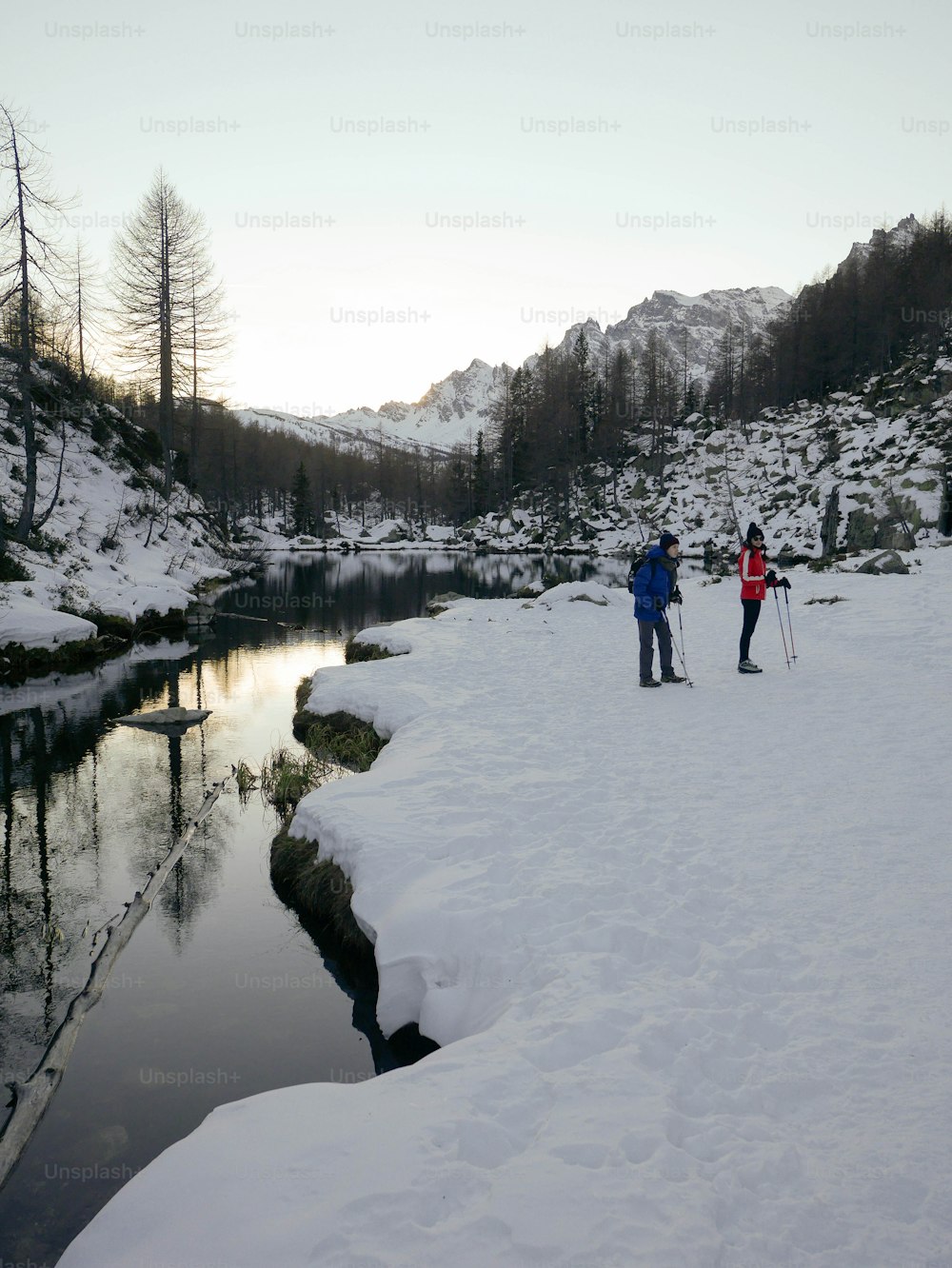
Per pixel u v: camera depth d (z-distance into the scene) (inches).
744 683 446.9
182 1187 126.4
